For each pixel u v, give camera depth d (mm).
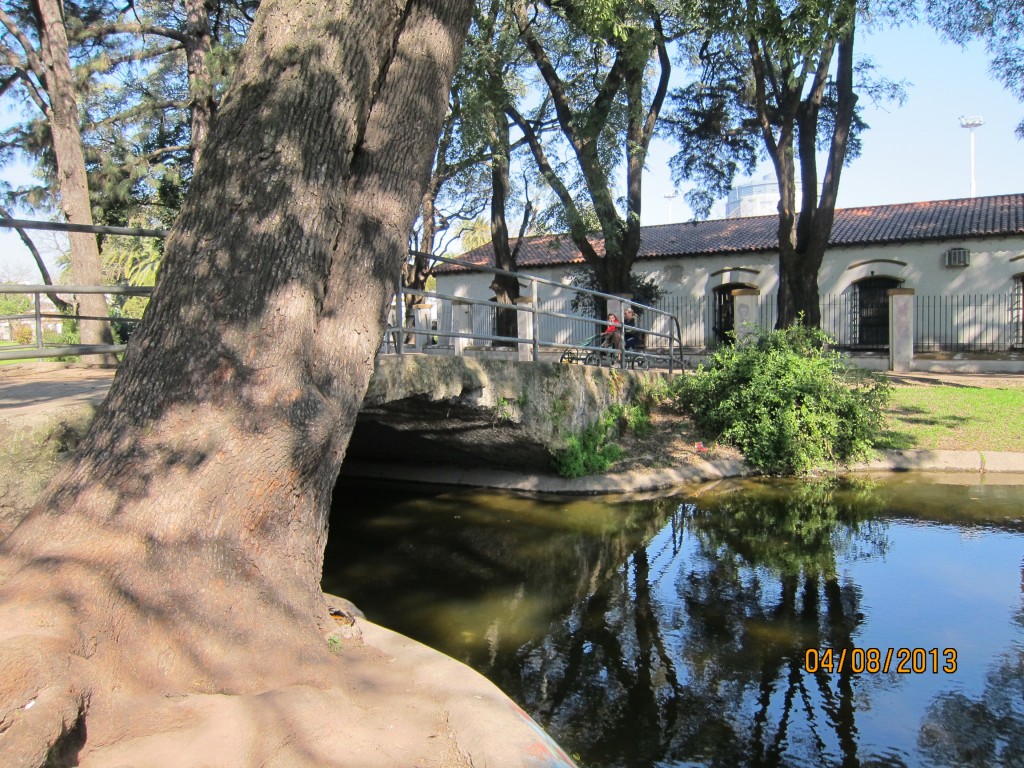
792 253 18016
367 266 4266
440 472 11094
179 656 3117
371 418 8547
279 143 3885
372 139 4336
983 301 22344
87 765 2611
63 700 2586
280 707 2994
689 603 6344
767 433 11422
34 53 14812
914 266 23016
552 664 5258
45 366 10281
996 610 6074
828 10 8414
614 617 6070
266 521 3615
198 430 3523
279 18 4059
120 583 3127
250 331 3707
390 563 7398
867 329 23625
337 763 2773
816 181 18000
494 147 19984
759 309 24562
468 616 6098
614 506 9578
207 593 3309
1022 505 9359
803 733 4391
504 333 23609
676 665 5234
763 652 5426
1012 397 14438
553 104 21859
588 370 10828
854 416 11758
